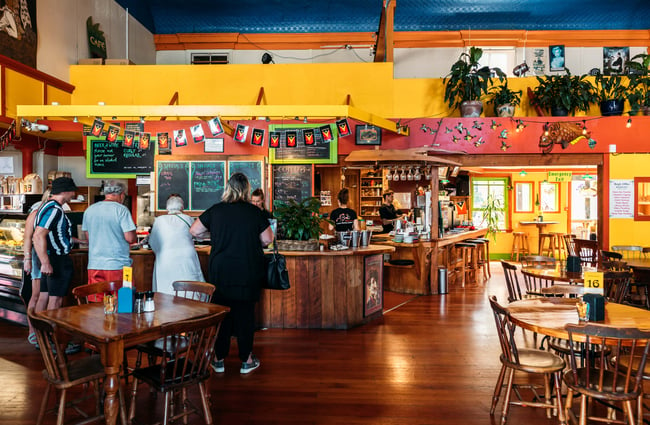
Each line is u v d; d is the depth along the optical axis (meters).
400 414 3.24
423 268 7.42
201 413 2.95
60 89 7.46
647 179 7.55
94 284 3.45
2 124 6.35
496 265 11.15
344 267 5.36
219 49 10.53
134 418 3.13
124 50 9.24
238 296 3.76
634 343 2.61
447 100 7.96
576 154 7.58
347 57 10.44
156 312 2.97
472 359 4.36
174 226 4.36
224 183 7.26
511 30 10.25
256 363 4.08
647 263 5.82
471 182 12.20
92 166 7.56
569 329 2.68
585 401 2.75
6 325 5.46
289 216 5.45
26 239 4.61
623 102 7.50
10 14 6.40
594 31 10.23
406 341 4.91
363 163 7.59
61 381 2.64
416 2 9.81
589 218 11.95
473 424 3.10
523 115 8.05
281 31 10.47
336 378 3.88
